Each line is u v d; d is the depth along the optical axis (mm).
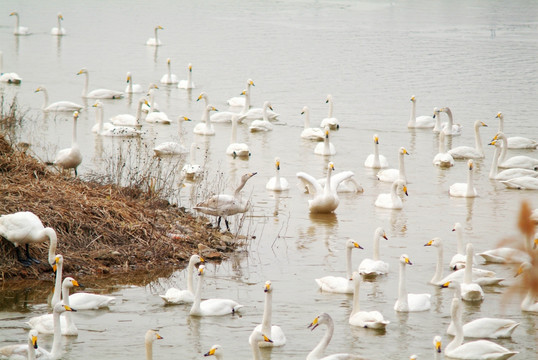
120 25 85312
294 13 97688
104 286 19906
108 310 18516
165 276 20828
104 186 25609
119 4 105000
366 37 76750
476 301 19688
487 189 31984
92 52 67812
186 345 16562
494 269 21906
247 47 70688
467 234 25375
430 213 28078
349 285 19859
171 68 61344
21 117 39594
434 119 45000
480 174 34688
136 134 40250
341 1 114688
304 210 28141
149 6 103562
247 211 25219
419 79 56625
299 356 16172
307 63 63094
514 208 28844
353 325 17828
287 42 73562
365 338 17156
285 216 27250
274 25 85812
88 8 99812
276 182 30734
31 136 38125
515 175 33281
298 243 24156
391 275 21500
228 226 25312
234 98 49594
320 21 89750
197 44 72688
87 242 21531
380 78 57031
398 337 17234
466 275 20172
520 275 8156
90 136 39156
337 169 34719
